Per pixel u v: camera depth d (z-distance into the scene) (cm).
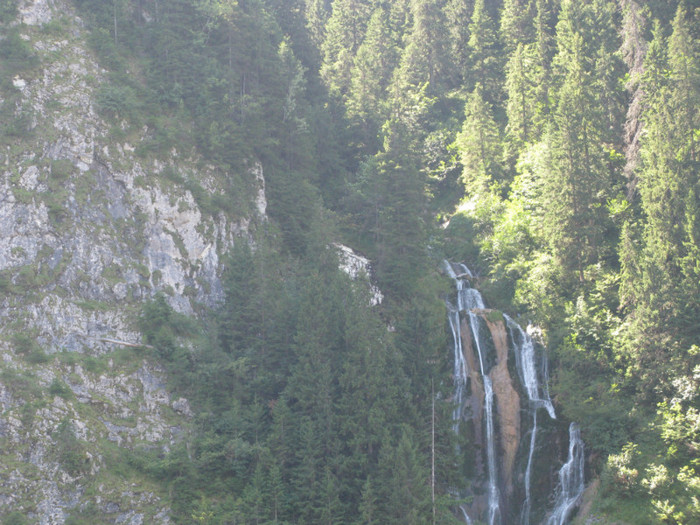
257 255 5672
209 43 7031
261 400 5131
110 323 5166
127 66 6388
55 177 5425
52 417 4447
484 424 5641
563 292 6294
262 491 4516
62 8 6362
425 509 4522
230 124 6506
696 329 5297
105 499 4312
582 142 6525
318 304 5225
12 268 4969
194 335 5394
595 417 5200
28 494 4138
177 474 4569
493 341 5947
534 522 5241
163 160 6006
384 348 5138
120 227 5594
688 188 5916
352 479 4666
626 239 5778
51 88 5772
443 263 7019
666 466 4747
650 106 6788
